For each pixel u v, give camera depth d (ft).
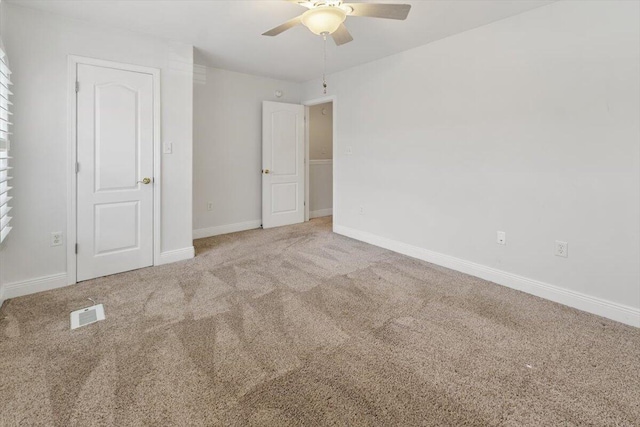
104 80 9.53
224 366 5.75
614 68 7.18
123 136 9.99
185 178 11.41
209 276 10.05
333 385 5.30
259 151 16.31
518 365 5.83
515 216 9.10
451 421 4.60
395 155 12.45
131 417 4.63
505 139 9.15
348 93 14.28
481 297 8.66
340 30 7.20
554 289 8.42
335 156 15.21
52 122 8.80
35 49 8.45
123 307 7.96
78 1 8.04
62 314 7.58
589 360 5.97
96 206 9.69
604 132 7.39
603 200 7.51
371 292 8.94
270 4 8.25
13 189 8.36
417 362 5.90
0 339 6.52
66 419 4.58
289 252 12.59
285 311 7.81
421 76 11.25
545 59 8.21
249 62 13.29
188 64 11.10
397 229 12.64
